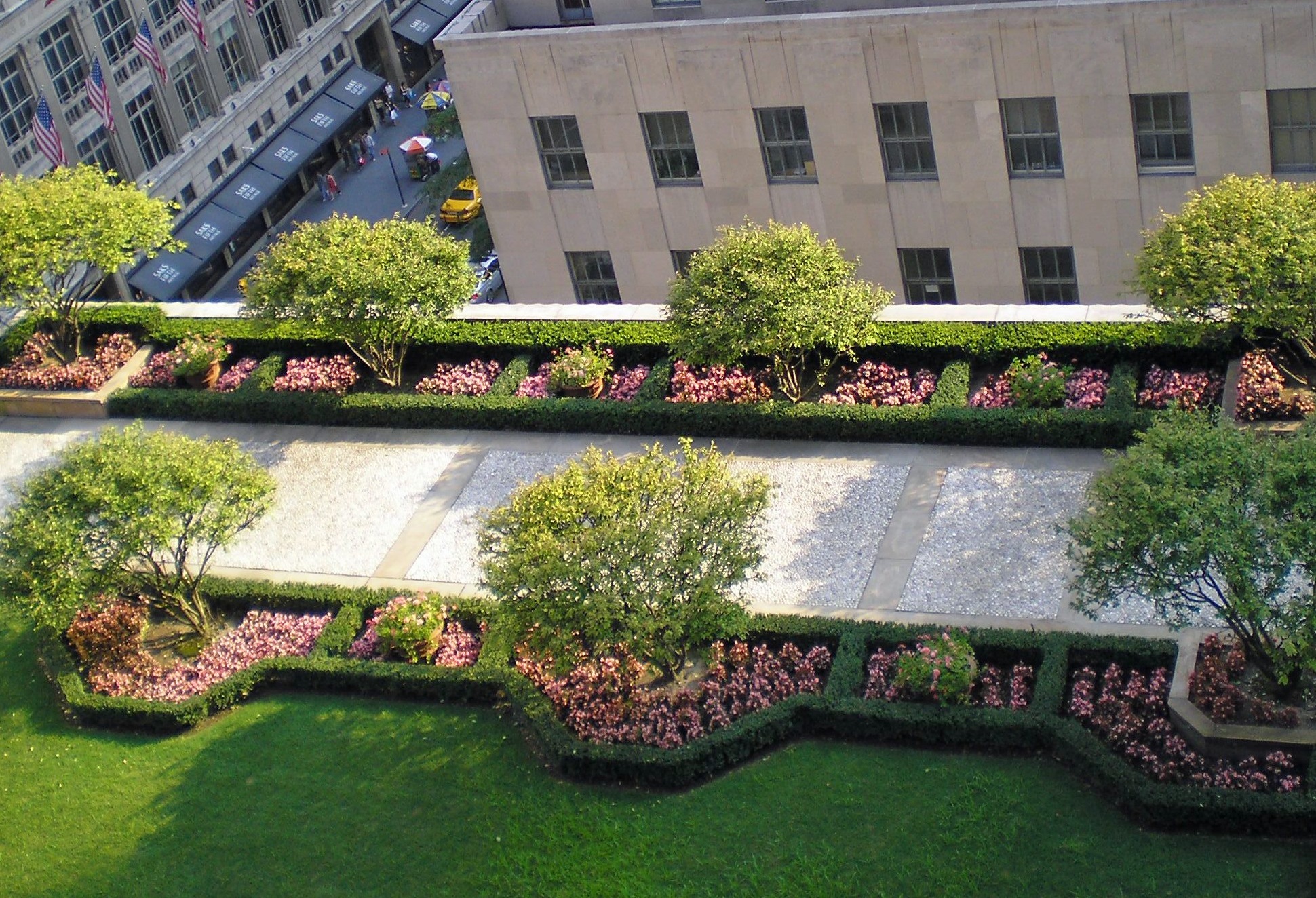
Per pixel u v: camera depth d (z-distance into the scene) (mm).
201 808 30922
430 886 28391
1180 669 28625
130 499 33062
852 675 30328
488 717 31766
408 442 40656
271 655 34125
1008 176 42531
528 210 47656
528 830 29016
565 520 29438
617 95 44281
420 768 30859
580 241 47906
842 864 27156
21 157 61500
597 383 40250
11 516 33781
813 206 44875
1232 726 27375
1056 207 42688
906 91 41750
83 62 63906
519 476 38562
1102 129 40750
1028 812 27344
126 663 34812
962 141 42219
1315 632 25312
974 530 33875
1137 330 37062
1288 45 38000
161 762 32250
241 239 74250
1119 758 27375
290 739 32125
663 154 45375
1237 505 25844
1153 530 25812
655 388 39562
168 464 33875
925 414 36531
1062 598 31531
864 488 35812
